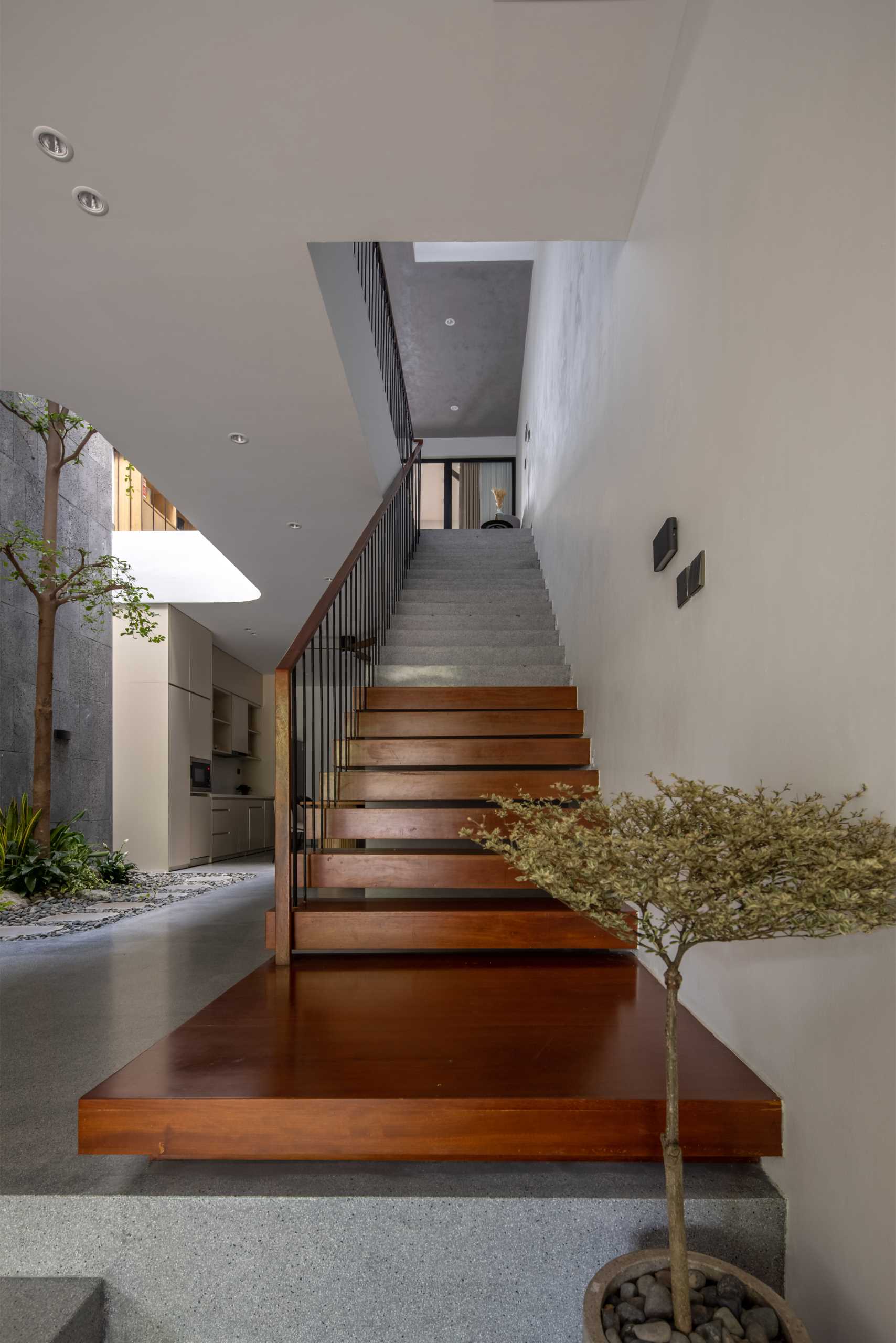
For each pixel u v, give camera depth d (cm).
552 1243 134
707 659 183
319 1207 135
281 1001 208
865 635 112
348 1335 133
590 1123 142
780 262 141
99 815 675
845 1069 117
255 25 192
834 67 119
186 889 574
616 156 239
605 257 334
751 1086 147
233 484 470
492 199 254
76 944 361
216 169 236
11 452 557
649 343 245
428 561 666
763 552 149
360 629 466
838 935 103
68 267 277
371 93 212
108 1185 138
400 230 266
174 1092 145
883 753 107
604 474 332
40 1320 123
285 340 323
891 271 104
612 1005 204
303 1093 145
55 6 185
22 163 233
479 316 825
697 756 191
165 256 272
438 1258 134
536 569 635
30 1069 196
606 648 322
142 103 213
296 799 263
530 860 106
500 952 265
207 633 833
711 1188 139
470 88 212
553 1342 133
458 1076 153
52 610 541
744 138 159
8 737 539
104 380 353
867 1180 111
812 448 128
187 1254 135
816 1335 125
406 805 396
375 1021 190
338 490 478
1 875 495
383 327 527
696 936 104
